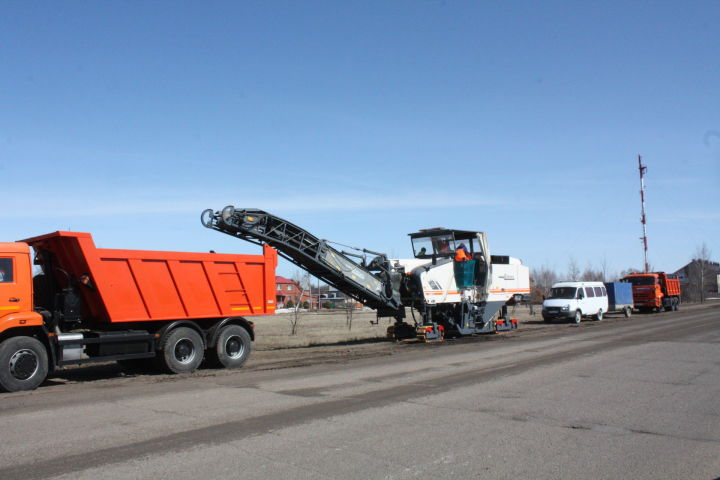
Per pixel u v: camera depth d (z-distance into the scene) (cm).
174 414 852
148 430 752
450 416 825
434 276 2141
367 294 2039
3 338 1151
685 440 696
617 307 3678
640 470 586
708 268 8106
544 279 8112
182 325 1426
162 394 1040
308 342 2230
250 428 758
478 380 1148
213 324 1509
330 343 2184
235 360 1494
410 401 936
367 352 1770
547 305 3269
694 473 576
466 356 1579
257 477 561
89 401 977
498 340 2097
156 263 1392
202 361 1557
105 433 737
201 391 1067
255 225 1670
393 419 807
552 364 1371
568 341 1977
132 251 1352
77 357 1247
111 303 1311
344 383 1134
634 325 2795
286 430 746
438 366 1377
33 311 1190
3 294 1148
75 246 1278
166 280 1404
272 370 1382
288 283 9300
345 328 3238
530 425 771
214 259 1498
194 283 1453
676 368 1293
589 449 658
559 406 891
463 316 2267
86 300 1346
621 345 1795
